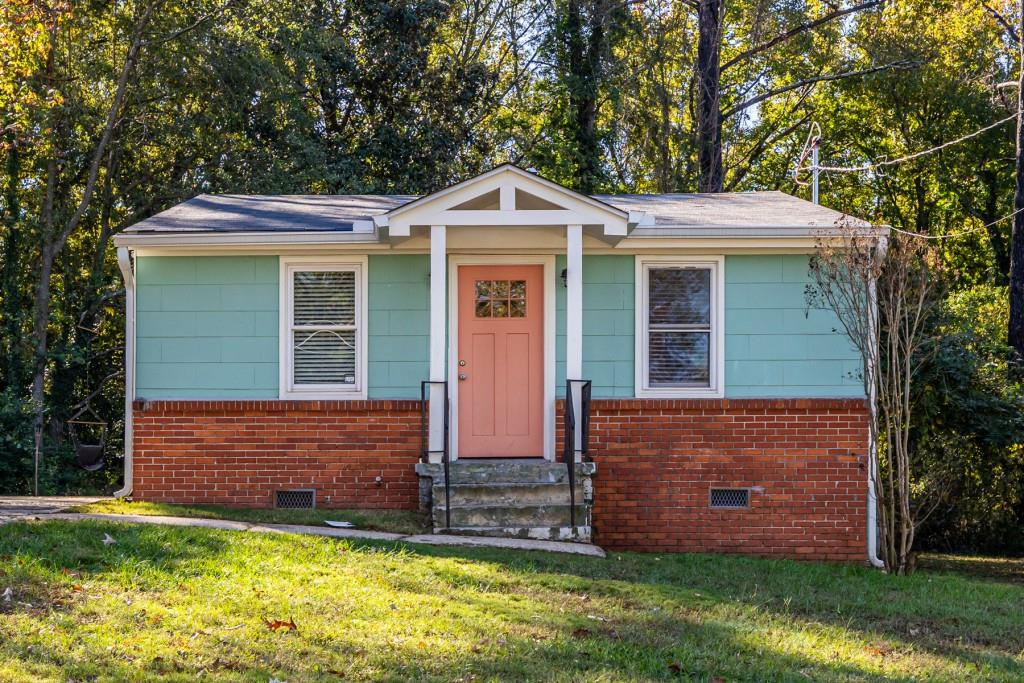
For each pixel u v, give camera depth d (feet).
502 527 38.29
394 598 27.73
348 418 42.04
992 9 96.02
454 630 25.39
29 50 66.44
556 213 39.42
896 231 42.24
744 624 28.22
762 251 42.60
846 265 38.91
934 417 51.06
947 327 51.03
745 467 41.93
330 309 42.88
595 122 92.17
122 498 42.70
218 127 79.20
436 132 86.99
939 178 100.83
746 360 42.63
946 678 24.53
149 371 42.52
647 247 42.39
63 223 75.05
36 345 71.10
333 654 23.12
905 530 39.17
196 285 42.63
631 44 91.35
